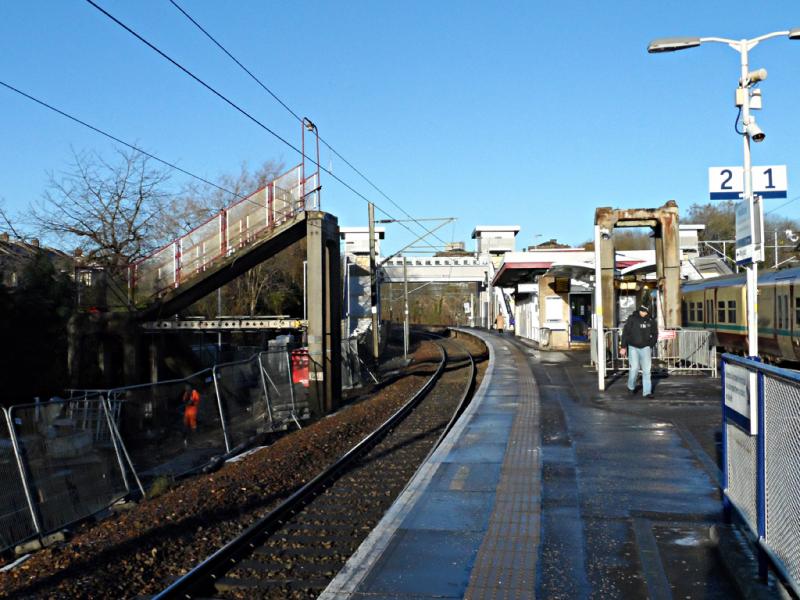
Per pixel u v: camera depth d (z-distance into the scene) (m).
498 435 11.86
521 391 17.58
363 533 8.38
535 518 7.29
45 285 21.27
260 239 20.59
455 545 6.56
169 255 21.52
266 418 16.88
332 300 21.56
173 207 44.09
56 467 9.41
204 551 7.93
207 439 14.40
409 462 12.40
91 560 7.49
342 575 5.91
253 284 45.25
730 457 6.75
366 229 59.41
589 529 6.91
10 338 19.19
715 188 12.07
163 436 13.05
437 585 5.65
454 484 8.72
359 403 21.75
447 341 56.66
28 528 8.62
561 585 5.59
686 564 5.95
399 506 7.84
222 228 21.11
